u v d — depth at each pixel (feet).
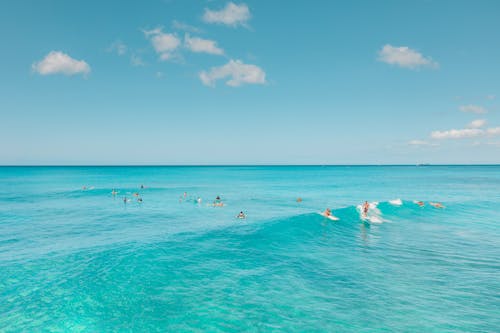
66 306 42.78
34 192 222.28
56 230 94.22
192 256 64.23
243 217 118.11
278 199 187.83
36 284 50.06
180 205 157.99
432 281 52.08
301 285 50.29
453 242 77.92
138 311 41.47
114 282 50.75
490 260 63.36
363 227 94.53
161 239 78.33
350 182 362.74
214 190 249.75
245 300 44.80
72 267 57.82
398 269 57.88
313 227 90.94
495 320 39.52
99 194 211.00
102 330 37.22
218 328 37.60
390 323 38.83
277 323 38.78
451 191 238.89
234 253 66.74
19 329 37.37
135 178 436.35
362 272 56.24
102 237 83.66
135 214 127.24
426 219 110.22
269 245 73.31
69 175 525.75
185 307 42.60
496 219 111.45
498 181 375.25
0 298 45.19
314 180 404.77
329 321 39.22
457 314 41.06
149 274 54.13
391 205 130.41
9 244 76.33
